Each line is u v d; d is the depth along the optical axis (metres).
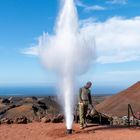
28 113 34.38
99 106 31.75
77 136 14.12
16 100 56.16
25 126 17.00
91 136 13.97
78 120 17.55
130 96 31.14
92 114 17.75
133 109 28.09
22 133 15.38
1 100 53.41
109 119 18.39
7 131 15.85
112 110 28.61
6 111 36.50
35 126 16.91
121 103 30.20
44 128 16.30
